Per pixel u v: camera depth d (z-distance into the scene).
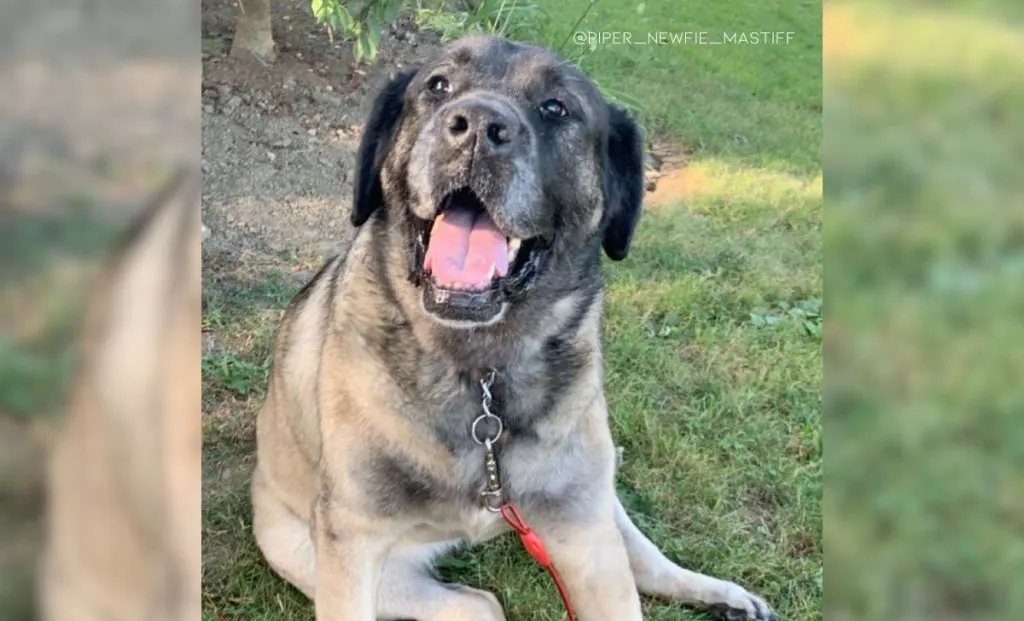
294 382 2.85
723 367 4.17
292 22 6.47
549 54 2.65
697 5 7.12
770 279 4.82
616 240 2.90
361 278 2.58
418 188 2.39
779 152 6.07
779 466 3.63
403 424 2.44
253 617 2.94
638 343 4.25
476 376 2.47
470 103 2.33
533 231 2.43
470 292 2.34
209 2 6.33
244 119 5.52
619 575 2.66
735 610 3.03
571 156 2.57
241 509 3.35
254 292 4.41
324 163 5.36
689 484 3.53
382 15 4.75
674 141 6.09
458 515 2.58
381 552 2.62
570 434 2.56
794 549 3.32
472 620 2.82
